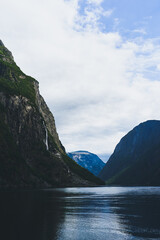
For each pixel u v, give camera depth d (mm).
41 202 79500
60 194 123938
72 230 41969
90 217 55219
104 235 39031
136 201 91438
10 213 55438
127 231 41656
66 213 59938
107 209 68812
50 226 44000
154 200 95188
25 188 180750
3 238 35625
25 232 39219
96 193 142750
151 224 47219
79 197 108562
